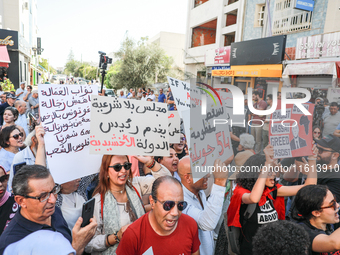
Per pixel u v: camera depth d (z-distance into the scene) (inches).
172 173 110.0
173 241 63.9
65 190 82.3
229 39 709.9
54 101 85.4
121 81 946.1
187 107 91.7
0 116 235.6
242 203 84.7
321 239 64.2
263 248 55.7
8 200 76.6
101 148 76.4
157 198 61.8
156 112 85.0
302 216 75.9
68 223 78.1
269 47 416.2
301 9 383.6
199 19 791.1
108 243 70.8
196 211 80.5
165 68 948.6
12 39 719.7
